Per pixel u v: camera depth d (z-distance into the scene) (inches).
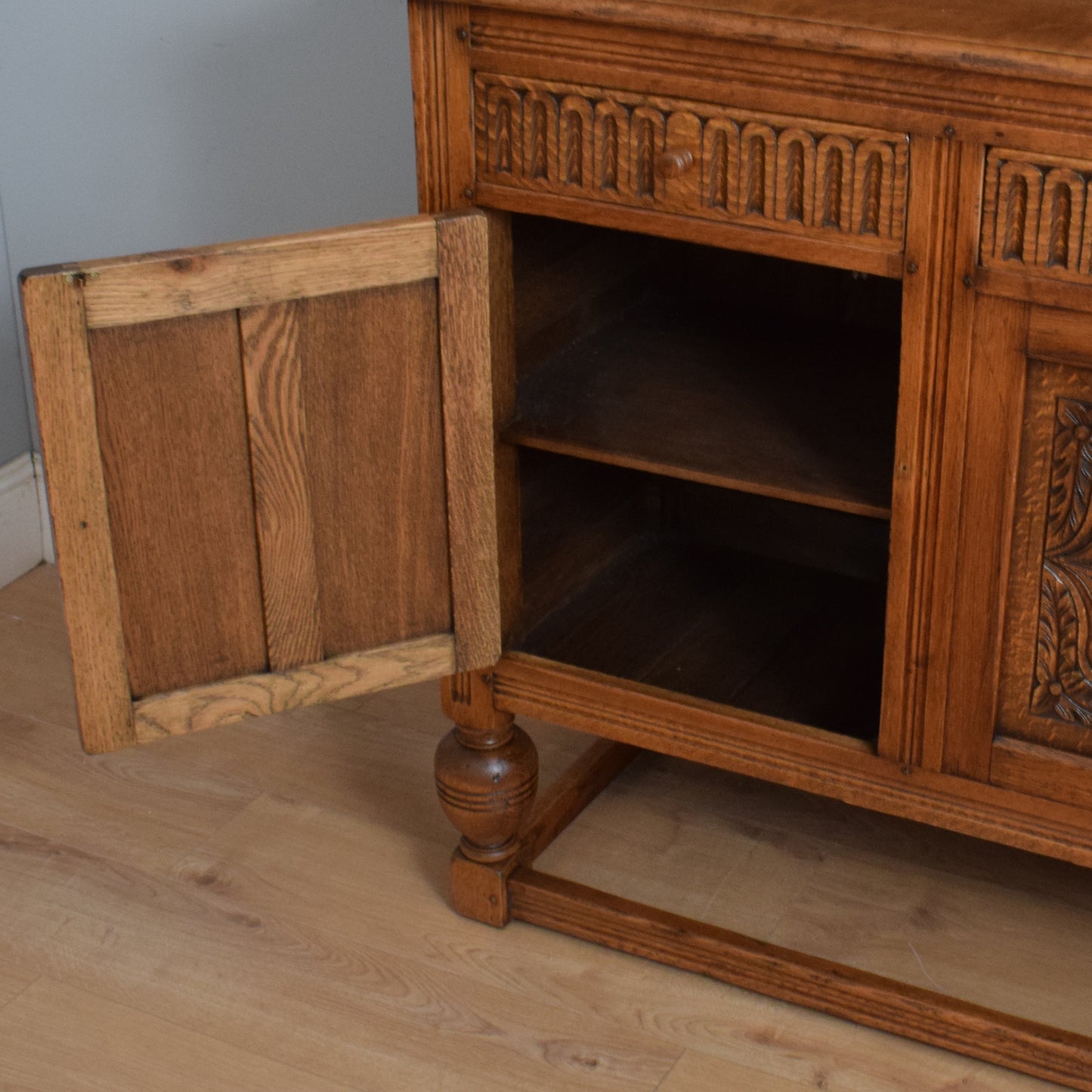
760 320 80.9
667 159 59.7
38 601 108.7
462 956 78.5
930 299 57.9
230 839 86.5
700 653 77.0
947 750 65.0
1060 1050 68.9
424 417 65.4
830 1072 71.8
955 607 62.2
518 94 62.2
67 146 100.8
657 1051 73.0
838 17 56.0
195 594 65.1
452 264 63.0
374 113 91.7
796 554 87.1
